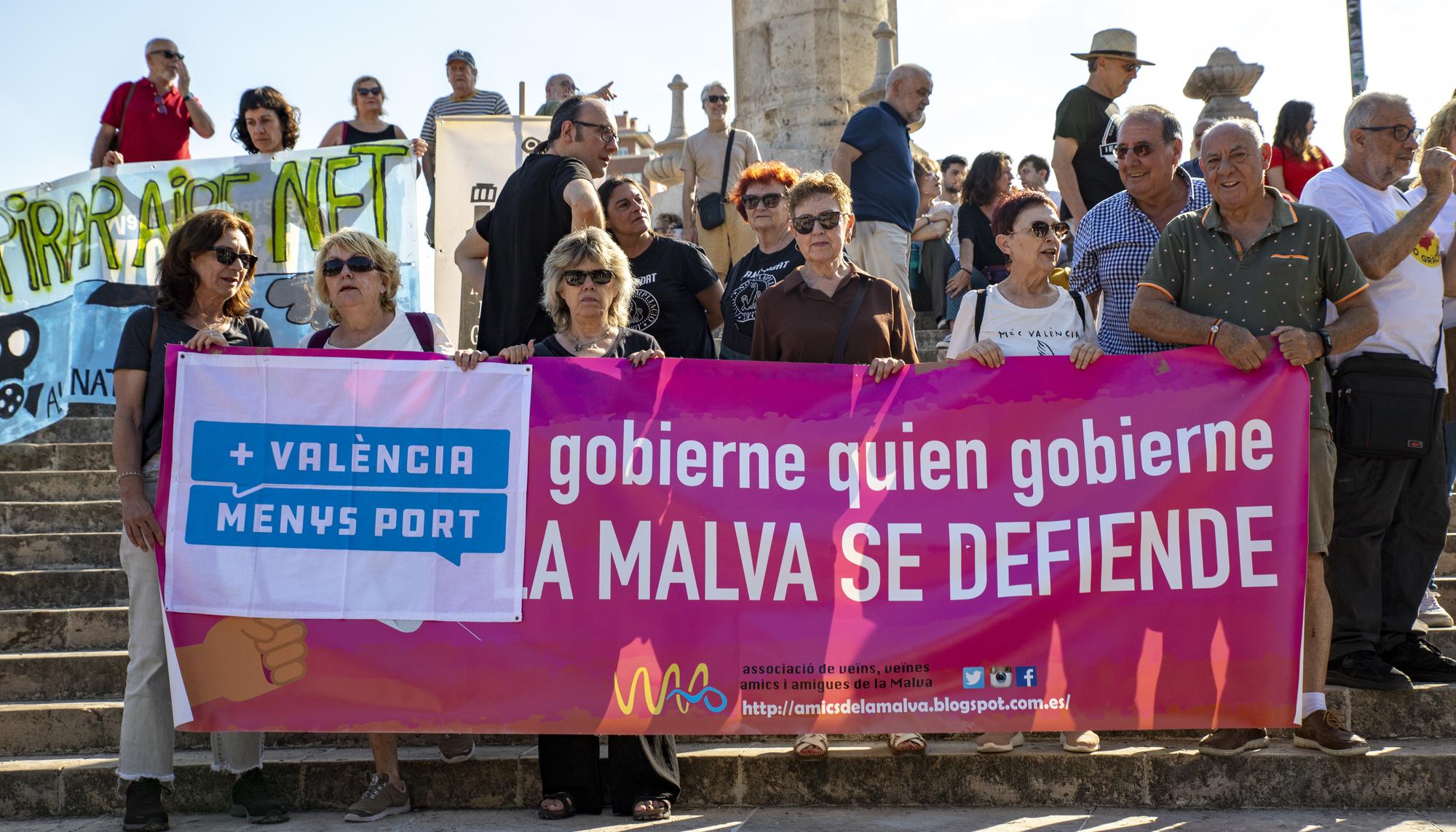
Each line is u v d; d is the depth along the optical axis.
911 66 8.55
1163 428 4.99
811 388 5.13
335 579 5.00
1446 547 6.80
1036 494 5.02
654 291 6.17
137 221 8.73
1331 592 5.40
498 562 5.01
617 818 4.88
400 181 8.82
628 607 4.97
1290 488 4.89
